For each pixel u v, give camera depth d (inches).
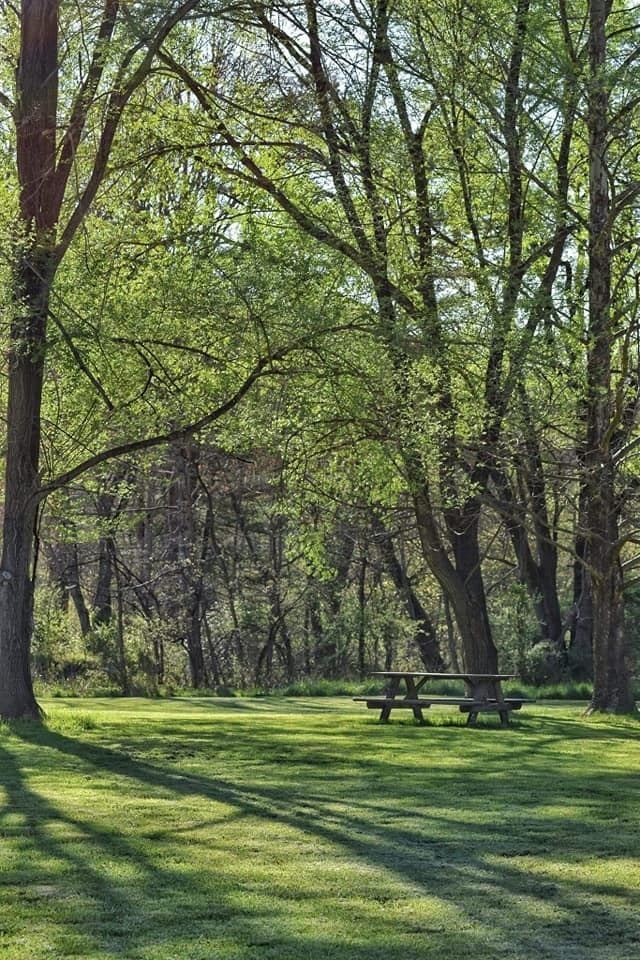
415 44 793.6
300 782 466.9
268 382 709.9
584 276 874.1
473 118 794.2
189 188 799.7
